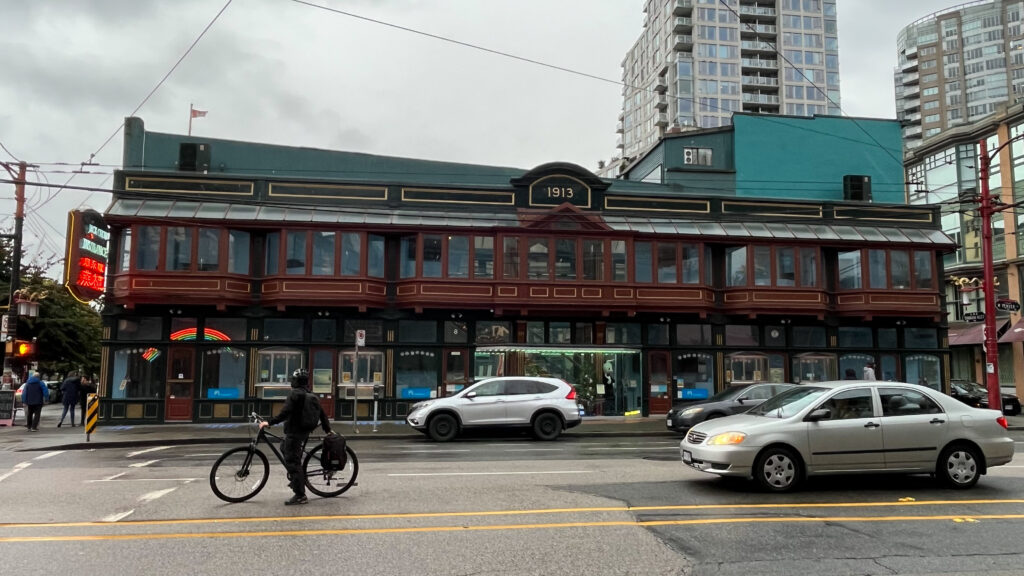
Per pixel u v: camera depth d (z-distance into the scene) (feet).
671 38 312.91
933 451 32.17
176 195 75.31
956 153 134.00
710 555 21.34
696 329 88.02
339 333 80.33
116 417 75.20
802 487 32.58
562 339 85.61
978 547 22.30
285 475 37.19
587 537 23.38
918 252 91.97
